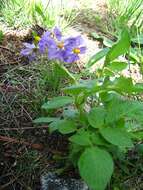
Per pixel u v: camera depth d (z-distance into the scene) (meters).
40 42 0.31
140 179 0.32
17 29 0.46
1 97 0.37
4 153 0.32
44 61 0.41
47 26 0.47
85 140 0.28
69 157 0.31
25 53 0.34
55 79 0.38
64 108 0.35
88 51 0.45
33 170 0.31
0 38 0.44
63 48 0.31
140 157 0.33
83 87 0.29
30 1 0.49
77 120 0.31
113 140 0.28
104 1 0.57
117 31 0.50
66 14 0.51
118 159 0.32
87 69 0.41
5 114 0.35
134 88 0.29
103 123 0.29
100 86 0.29
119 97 0.31
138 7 0.52
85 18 0.52
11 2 0.49
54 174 0.31
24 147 0.33
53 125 0.30
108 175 0.26
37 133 0.34
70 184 0.30
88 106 0.36
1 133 0.34
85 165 0.27
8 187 0.30
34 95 0.37
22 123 0.35
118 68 0.34
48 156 0.33
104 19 0.53
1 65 0.41
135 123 0.33
